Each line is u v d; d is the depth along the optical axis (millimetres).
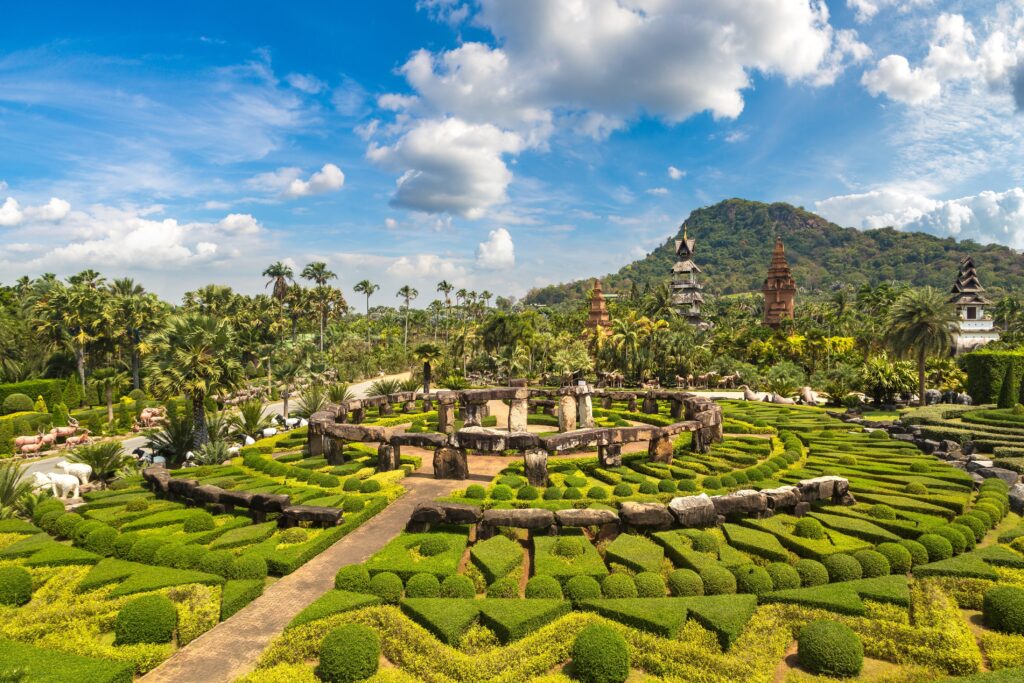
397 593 15797
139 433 51812
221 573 17094
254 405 42406
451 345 99875
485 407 45281
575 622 14359
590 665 12477
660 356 81812
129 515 21984
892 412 51094
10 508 24172
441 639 13898
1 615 15102
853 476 27031
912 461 29891
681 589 15789
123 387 67250
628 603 15016
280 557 18047
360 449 34281
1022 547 18484
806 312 121688
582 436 27438
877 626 14133
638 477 25844
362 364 104875
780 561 17578
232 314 89875
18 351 60125
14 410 54000
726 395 67938
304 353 89625
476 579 17109
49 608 15133
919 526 19625
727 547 18078
